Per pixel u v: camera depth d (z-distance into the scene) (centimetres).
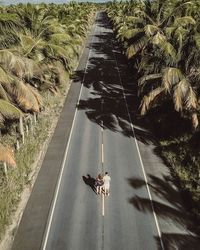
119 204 2267
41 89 3703
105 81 5222
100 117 3791
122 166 2752
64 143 3153
